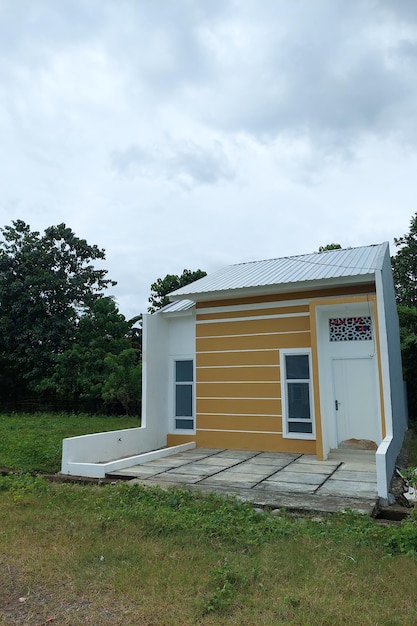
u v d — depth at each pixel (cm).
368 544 488
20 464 947
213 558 459
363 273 946
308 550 472
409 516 584
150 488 709
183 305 1287
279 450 1052
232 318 1152
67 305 2291
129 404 1989
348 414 1013
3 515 620
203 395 1161
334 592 386
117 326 2189
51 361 2169
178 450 1073
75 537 528
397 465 898
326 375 1028
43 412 2197
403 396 1450
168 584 405
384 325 879
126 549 487
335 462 905
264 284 1048
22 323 2186
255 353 1112
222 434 1123
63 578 426
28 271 2217
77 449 920
